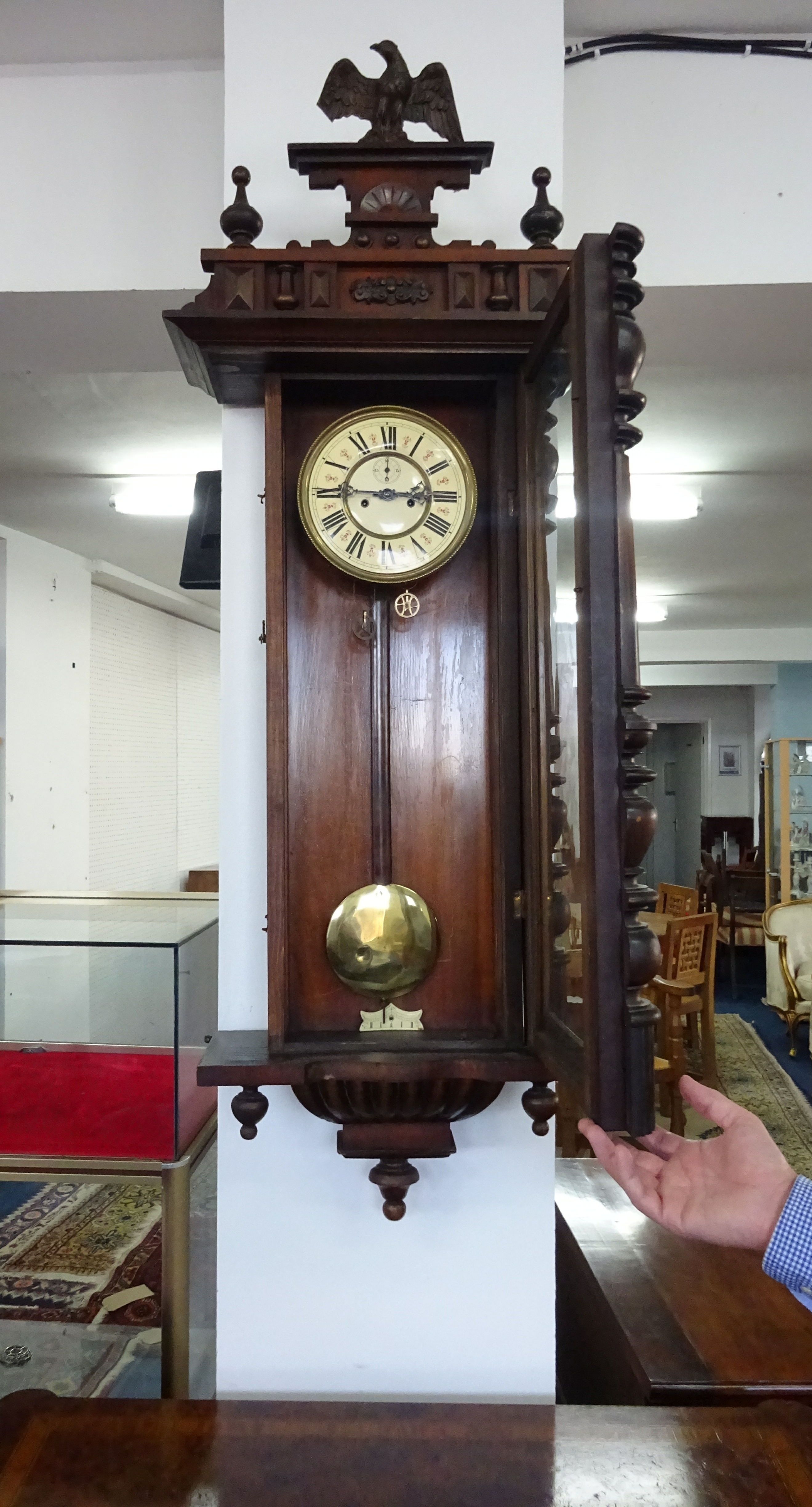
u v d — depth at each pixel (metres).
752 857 7.53
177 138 1.38
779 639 6.77
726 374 2.37
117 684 4.68
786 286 1.37
